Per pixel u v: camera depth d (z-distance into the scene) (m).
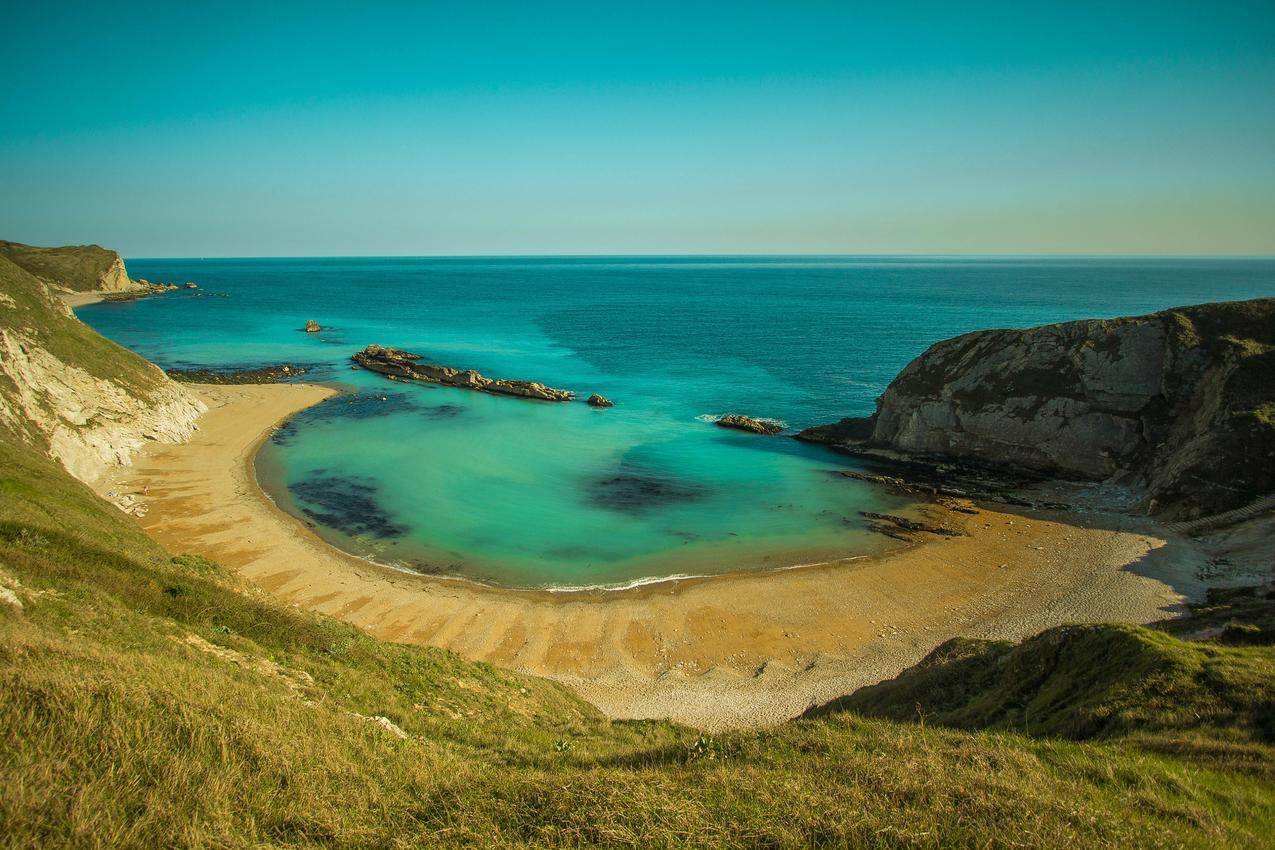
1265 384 41.19
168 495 43.28
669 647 28.52
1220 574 31.94
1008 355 53.28
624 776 9.52
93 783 8.31
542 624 30.08
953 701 18.59
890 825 7.58
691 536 39.59
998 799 8.21
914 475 50.25
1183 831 7.75
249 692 12.45
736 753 10.94
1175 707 12.48
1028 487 47.31
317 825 8.70
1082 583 32.72
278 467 50.34
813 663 27.20
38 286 55.66
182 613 17.59
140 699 10.20
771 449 56.72
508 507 43.66
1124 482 45.91
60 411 45.38
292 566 34.50
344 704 14.67
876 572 35.00
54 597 15.48
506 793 9.41
